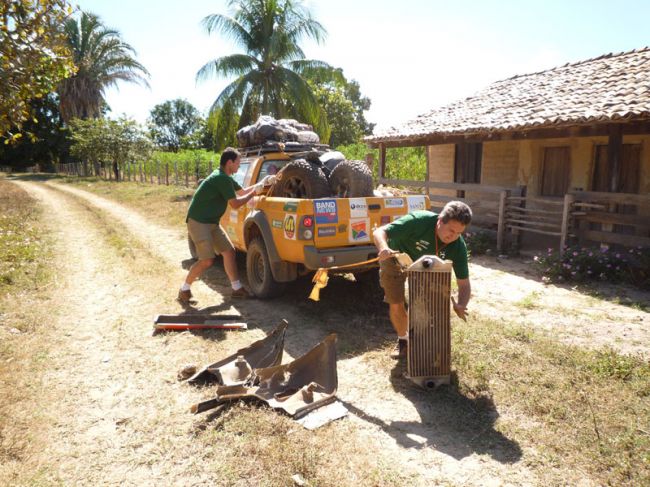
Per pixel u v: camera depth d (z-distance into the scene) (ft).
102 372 12.91
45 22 26.08
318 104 68.23
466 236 32.65
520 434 9.86
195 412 10.66
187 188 73.82
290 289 21.01
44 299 19.07
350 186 18.63
